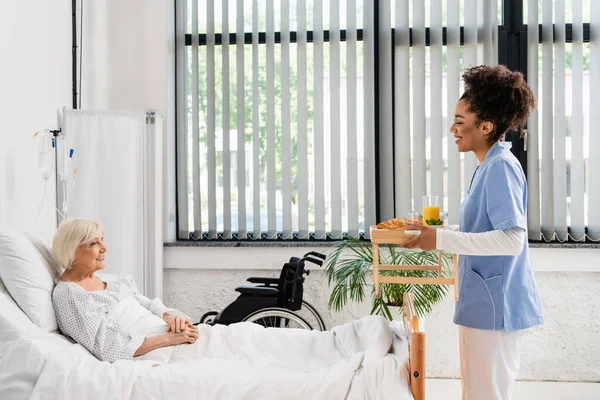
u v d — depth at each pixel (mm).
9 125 2578
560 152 3516
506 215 1673
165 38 3629
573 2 3494
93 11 3510
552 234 3512
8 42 2570
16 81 2643
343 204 3656
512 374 1768
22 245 2074
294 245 3557
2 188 2506
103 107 3617
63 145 2900
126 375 1785
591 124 3494
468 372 1779
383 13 3607
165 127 3621
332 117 3621
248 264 3598
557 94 3518
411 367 1714
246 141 3695
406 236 1799
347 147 3625
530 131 3520
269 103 3656
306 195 3658
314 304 3562
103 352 1999
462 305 1802
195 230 3705
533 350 3488
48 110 2977
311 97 3656
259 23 3686
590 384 3420
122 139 3199
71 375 1761
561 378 3480
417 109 3592
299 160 3654
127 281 2455
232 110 3695
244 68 3680
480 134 1791
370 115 3611
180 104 3723
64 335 2053
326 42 3662
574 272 3465
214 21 3680
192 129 3693
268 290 2984
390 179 3621
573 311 3469
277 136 3693
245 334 2270
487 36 3549
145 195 3266
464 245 1674
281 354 2223
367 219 3621
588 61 3525
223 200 3701
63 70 3143
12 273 2004
